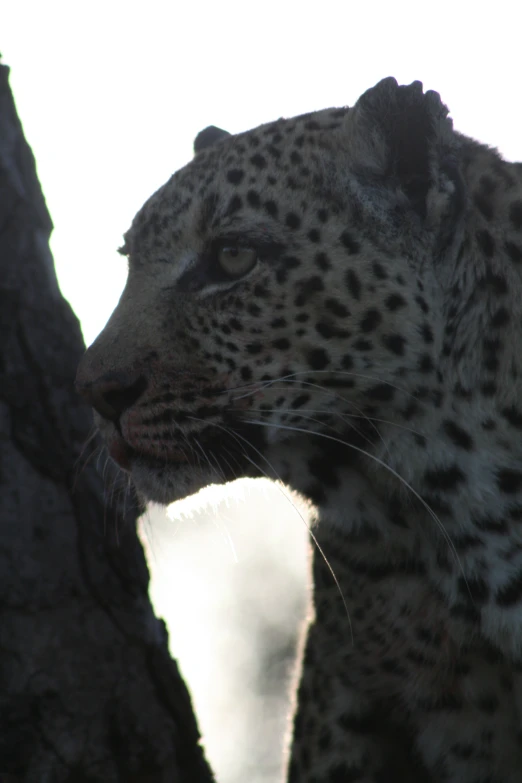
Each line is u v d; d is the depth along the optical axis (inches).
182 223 323.9
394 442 318.3
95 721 314.0
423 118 315.3
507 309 318.0
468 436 315.0
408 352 311.7
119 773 314.7
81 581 320.8
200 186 323.6
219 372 318.3
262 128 334.3
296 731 348.8
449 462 315.6
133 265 334.6
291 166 318.3
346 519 333.4
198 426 321.1
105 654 319.6
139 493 332.5
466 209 320.2
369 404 315.3
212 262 321.1
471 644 320.8
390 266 312.3
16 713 304.3
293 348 314.7
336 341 312.3
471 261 319.0
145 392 320.2
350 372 312.7
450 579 321.1
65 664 312.8
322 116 337.4
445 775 331.6
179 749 329.4
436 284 315.6
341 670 337.7
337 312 311.3
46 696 308.3
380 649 332.8
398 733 337.7
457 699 327.3
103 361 318.3
